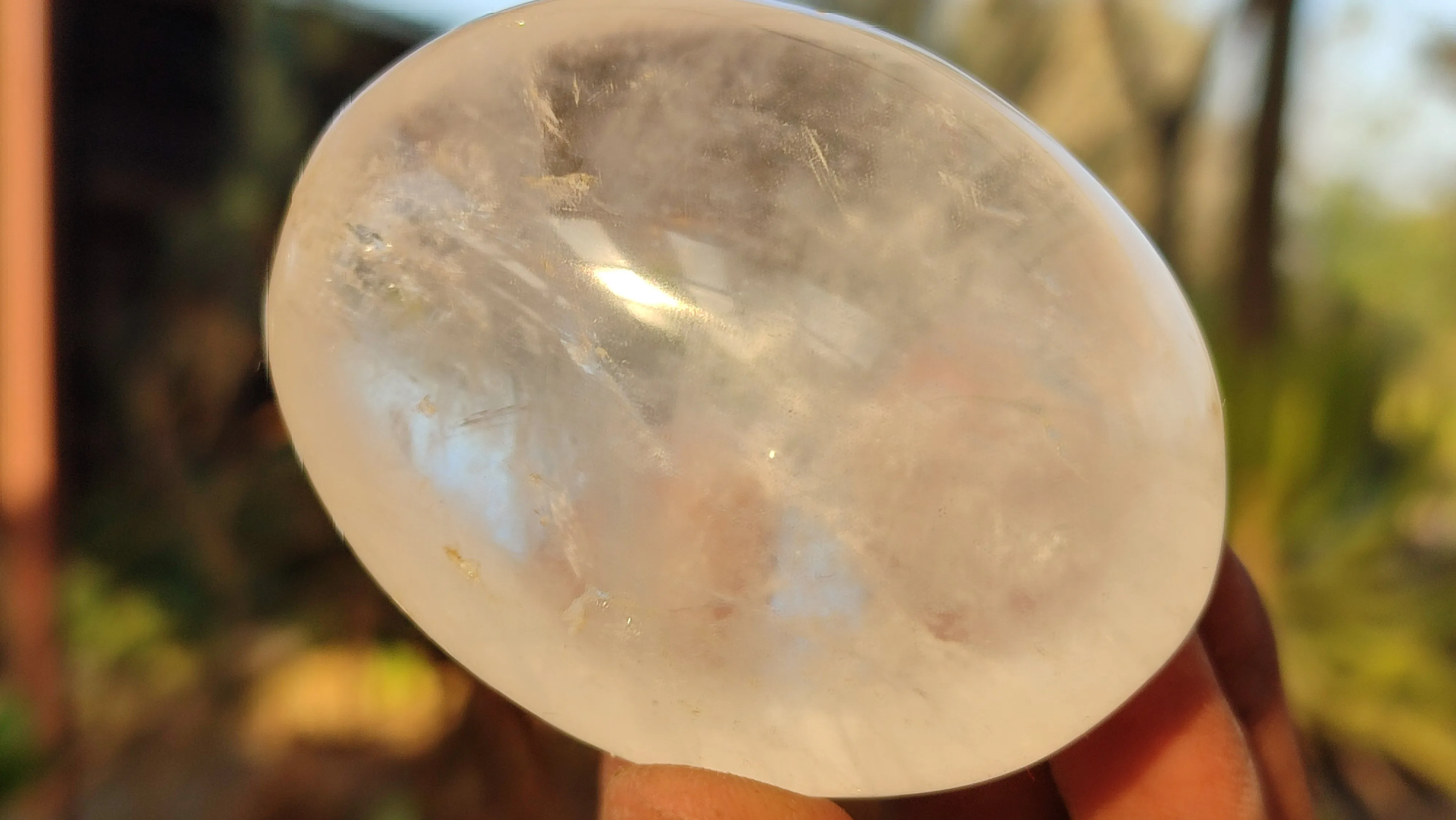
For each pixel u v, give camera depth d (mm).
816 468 115
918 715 117
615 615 120
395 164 121
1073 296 116
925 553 115
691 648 119
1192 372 118
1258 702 147
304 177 125
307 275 123
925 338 115
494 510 120
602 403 117
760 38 120
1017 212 117
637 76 119
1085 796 134
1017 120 121
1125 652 117
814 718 119
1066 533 115
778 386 115
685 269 116
